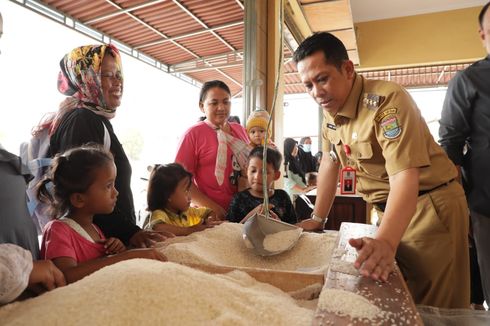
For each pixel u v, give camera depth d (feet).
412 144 2.79
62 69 4.25
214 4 10.21
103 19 10.43
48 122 4.08
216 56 14.10
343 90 3.31
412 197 2.68
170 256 2.76
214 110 5.59
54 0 9.14
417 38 17.93
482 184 4.52
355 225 3.64
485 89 4.36
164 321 1.63
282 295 2.22
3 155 2.59
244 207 5.17
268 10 9.98
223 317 1.66
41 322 1.59
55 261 2.90
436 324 2.54
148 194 4.77
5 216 2.45
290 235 3.23
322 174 4.48
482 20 4.45
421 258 3.53
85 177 3.19
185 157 5.50
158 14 10.61
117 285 1.76
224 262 3.04
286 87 21.80
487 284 4.62
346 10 12.46
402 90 3.05
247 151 5.77
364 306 1.70
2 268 1.79
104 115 4.16
